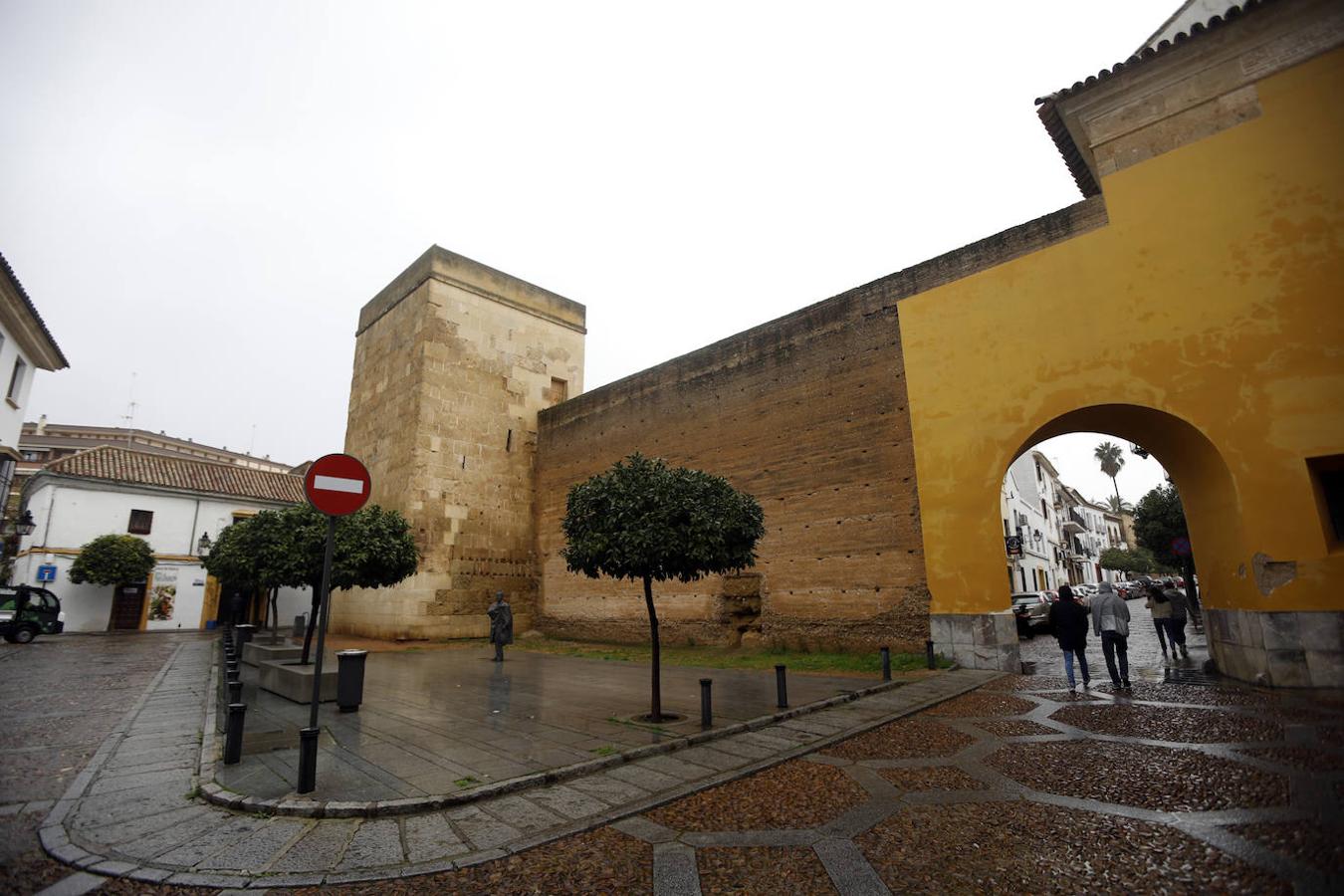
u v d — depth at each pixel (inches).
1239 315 391.2
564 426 930.1
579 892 141.4
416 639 799.1
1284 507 362.0
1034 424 473.1
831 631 579.2
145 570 1061.1
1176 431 417.1
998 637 471.8
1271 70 401.1
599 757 243.3
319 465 237.6
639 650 692.7
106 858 159.8
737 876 147.7
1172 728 272.2
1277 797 184.9
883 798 198.7
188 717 333.1
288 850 164.2
